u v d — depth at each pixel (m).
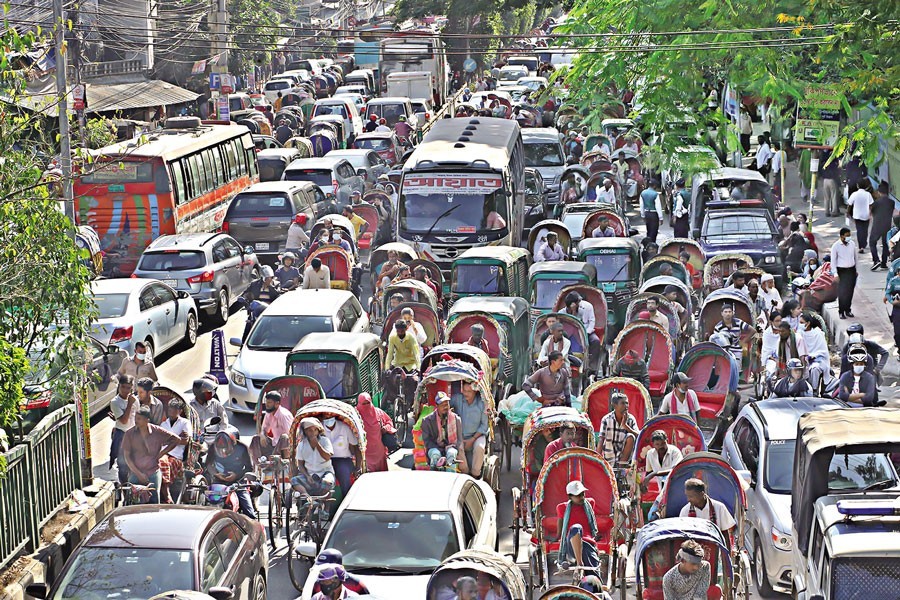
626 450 20.78
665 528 15.52
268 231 41.72
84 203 41.69
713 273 33.47
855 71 32.97
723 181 40.75
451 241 37.75
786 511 17.70
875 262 39.03
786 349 25.42
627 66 42.62
